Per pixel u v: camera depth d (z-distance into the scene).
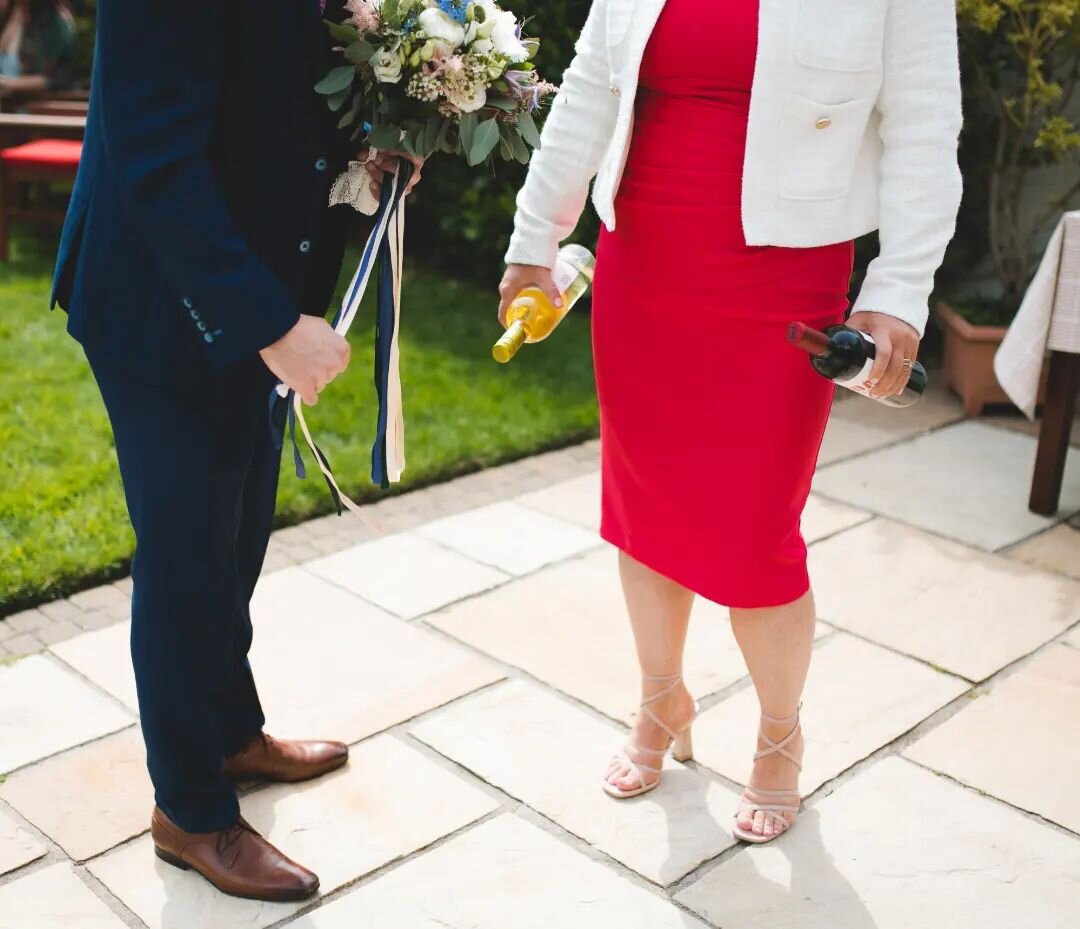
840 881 2.27
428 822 2.40
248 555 2.28
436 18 1.86
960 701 2.86
